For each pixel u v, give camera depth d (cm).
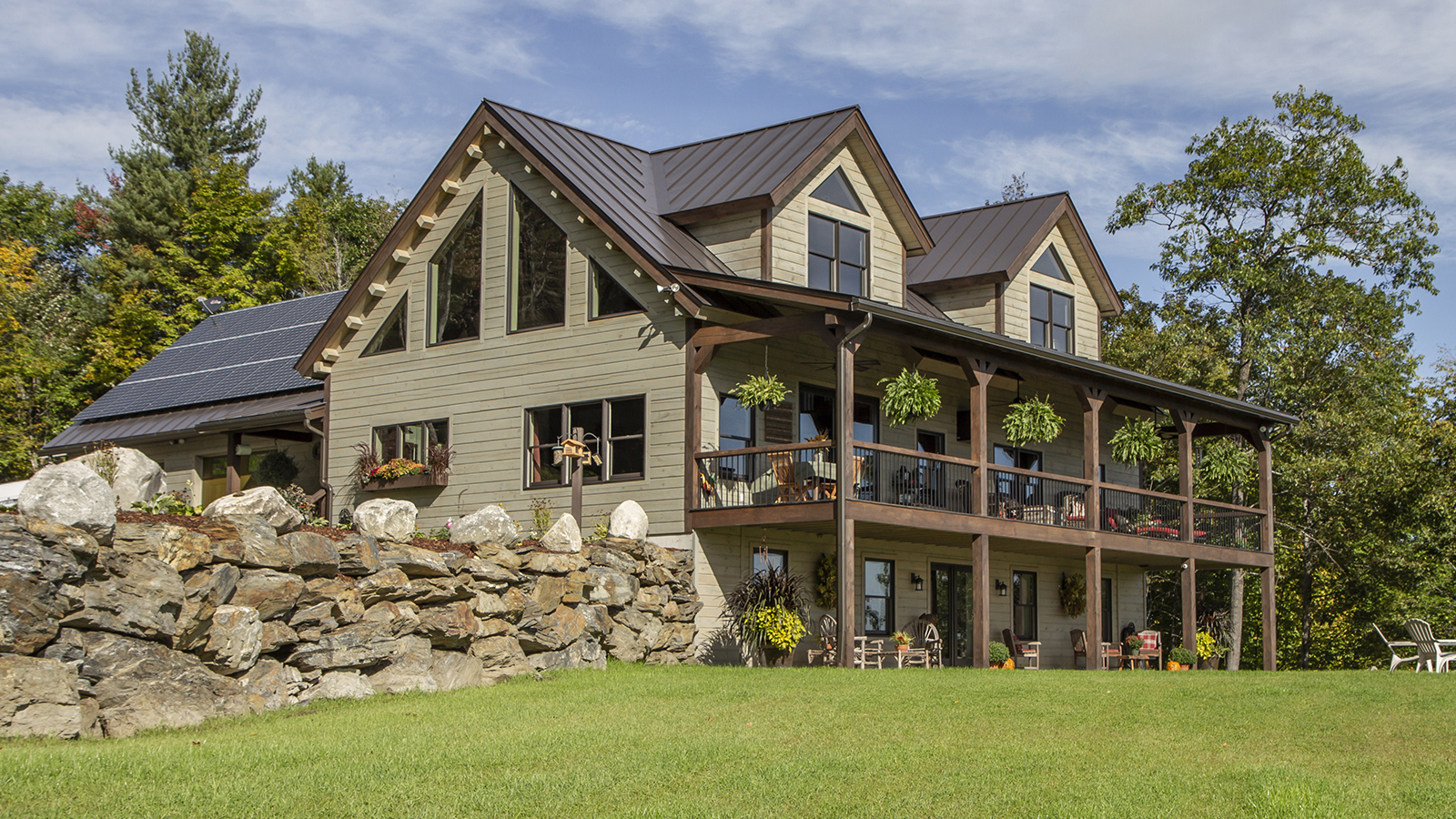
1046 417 2144
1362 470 3241
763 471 2042
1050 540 2136
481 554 1459
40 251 4384
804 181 2194
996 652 2288
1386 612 3550
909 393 1917
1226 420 2592
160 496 1230
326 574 1241
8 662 925
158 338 4375
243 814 762
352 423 2358
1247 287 3466
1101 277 2780
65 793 782
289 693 1185
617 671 1588
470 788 849
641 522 1811
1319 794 870
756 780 894
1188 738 1105
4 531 923
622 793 850
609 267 2075
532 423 2139
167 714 1045
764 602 1920
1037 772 940
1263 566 2653
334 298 2966
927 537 2225
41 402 3794
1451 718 1216
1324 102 3475
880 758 980
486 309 2219
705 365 1948
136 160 4816
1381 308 3475
